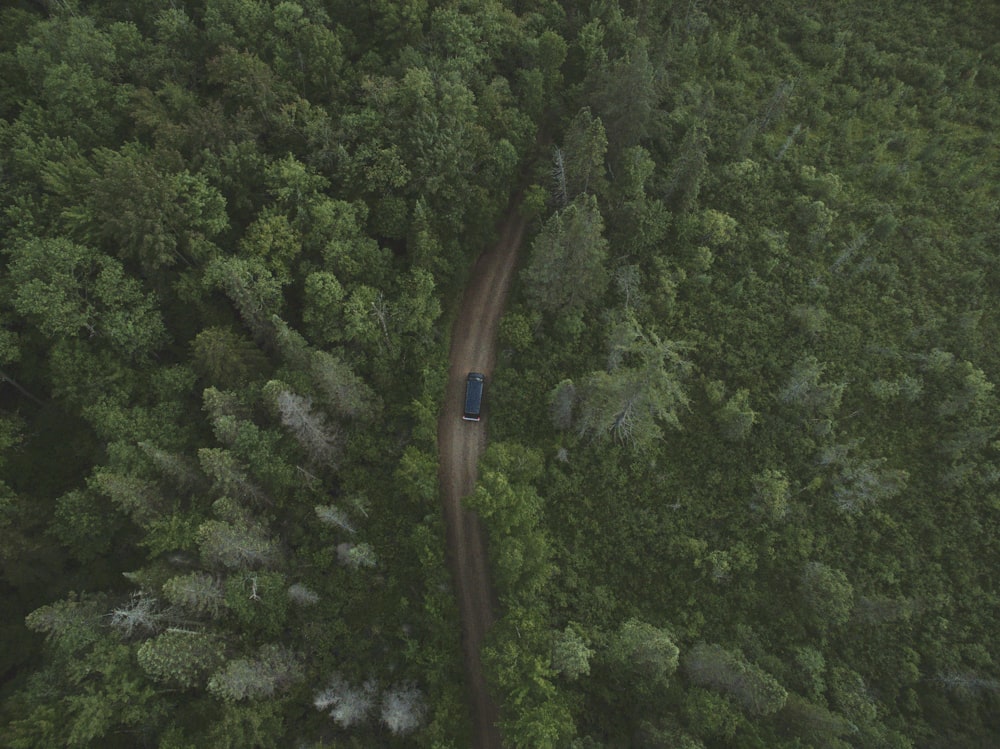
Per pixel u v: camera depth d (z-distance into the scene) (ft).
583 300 237.04
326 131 216.13
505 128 246.06
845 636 222.69
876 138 310.65
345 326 207.31
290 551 201.87
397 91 225.76
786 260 279.28
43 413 204.44
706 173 285.02
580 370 242.37
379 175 218.18
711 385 249.75
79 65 212.84
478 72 252.83
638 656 186.70
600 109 245.24
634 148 247.91
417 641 194.39
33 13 237.25
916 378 259.19
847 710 204.74
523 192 267.18
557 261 217.77
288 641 190.60
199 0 252.01
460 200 231.91
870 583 230.48
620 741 191.83
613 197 244.42
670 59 298.15
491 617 211.20
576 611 211.82
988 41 342.44
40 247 184.55
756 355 260.21
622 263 259.80
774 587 227.40
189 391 202.69
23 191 197.36
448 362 244.01
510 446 215.72
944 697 213.46
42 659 180.75
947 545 238.07
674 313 263.70
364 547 197.06
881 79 336.70
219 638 169.37
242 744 160.45
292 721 182.09
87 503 180.34
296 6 232.12
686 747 172.65
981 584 234.79
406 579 207.72
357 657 194.49
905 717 212.02
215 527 164.66
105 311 193.77
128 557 194.08
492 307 257.14
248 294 193.88
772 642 218.59
